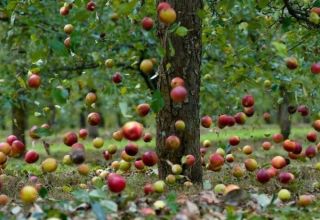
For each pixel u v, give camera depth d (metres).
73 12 7.92
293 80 7.95
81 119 35.75
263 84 8.59
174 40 6.26
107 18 10.56
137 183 6.93
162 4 5.54
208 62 11.04
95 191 4.77
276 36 9.38
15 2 7.25
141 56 10.74
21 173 8.55
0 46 12.92
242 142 15.73
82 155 5.59
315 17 6.44
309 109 8.10
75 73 11.85
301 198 5.44
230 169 8.10
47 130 5.99
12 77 12.15
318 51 7.89
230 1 6.08
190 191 5.90
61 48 5.75
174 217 4.60
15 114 13.46
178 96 5.41
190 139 6.34
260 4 6.60
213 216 4.74
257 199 5.31
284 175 6.21
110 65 7.96
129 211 4.81
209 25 8.01
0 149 6.05
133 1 5.63
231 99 9.83
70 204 5.00
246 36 10.65
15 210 4.99
